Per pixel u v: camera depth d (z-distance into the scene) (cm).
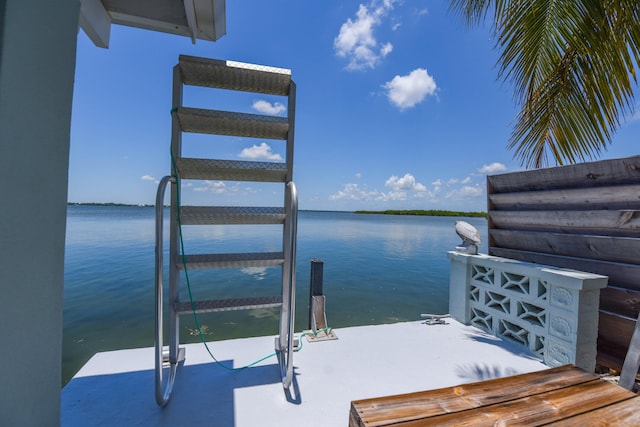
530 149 247
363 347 185
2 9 60
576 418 76
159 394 116
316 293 210
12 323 65
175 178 147
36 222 71
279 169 165
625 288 159
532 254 213
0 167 61
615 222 161
